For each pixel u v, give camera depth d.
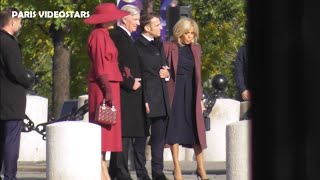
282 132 21.28
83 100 69.25
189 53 47.69
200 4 114.31
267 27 21.17
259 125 21.58
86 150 42.47
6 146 44.31
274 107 21.30
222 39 127.19
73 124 42.53
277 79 21.20
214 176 56.19
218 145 71.31
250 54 21.56
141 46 46.78
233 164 42.50
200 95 47.78
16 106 44.00
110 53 43.72
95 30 44.03
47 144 42.78
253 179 21.80
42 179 53.28
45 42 116.44
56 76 109.88
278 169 21.39
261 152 21.64
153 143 47.22
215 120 71.31
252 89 21.59
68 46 110.38
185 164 66.94
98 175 42.84
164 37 70.25
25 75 44.03
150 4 82.31
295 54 20.92
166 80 47.03
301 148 21.16
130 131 45.78
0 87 44.03
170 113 47.00
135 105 46.00
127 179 46.41
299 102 21.08
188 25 47.47
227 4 114.81
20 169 61.91
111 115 43.75
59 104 109.62
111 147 44.22
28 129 60.31
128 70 45.59
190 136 47.69
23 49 117.38
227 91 129.88
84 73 123.75
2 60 43.88
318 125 21.00
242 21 126.00
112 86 44.00
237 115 71.50
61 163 42.38
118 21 46.34
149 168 61.47
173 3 71.94
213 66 130.12
